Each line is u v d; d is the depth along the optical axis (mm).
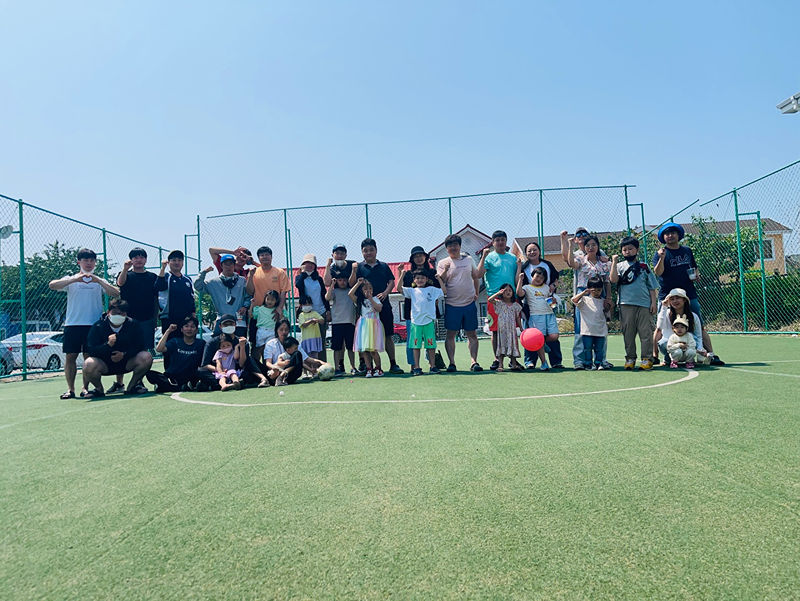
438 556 1466
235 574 1413
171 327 5898
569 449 2480
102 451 2852
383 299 6762
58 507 1972
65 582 1406
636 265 5957
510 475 2123
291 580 1371
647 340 5961
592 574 1345
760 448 2398
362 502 1888
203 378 5750
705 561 1390
